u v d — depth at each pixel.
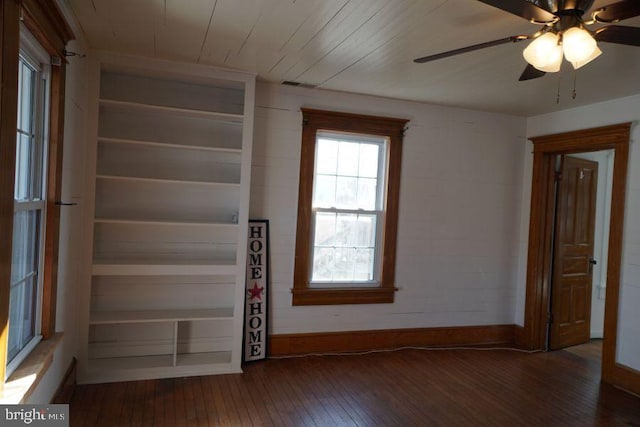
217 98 3.97
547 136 4.60
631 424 3.16
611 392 3.69
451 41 2.78
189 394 3.32
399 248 4.55
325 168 4.34
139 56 3.39
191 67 3.56
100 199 3.72
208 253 4.01
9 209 1.62
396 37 2.75
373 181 4.50
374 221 4.52
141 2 2.43
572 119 4.38
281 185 4.15
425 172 4.60
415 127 4.54
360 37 2.78
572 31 1.84
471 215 4.79
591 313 5.25
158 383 3.49
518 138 4.92
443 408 3.29
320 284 4.34
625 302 3.80
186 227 3.95
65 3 2.44
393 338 4.56
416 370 4.01
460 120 4.70
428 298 4.67
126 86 3.73
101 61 3.34
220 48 3.13
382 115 4.42
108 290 3.76
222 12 2.51
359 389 3.55
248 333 4.00
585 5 1.88
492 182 4.84
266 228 4.10
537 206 4.75
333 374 3.82
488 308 4.90
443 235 4.70
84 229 3.37
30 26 1.90
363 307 4.45
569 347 4.89
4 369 1.64
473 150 4.76
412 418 3.11
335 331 4.36
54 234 2.39
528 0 1.78
